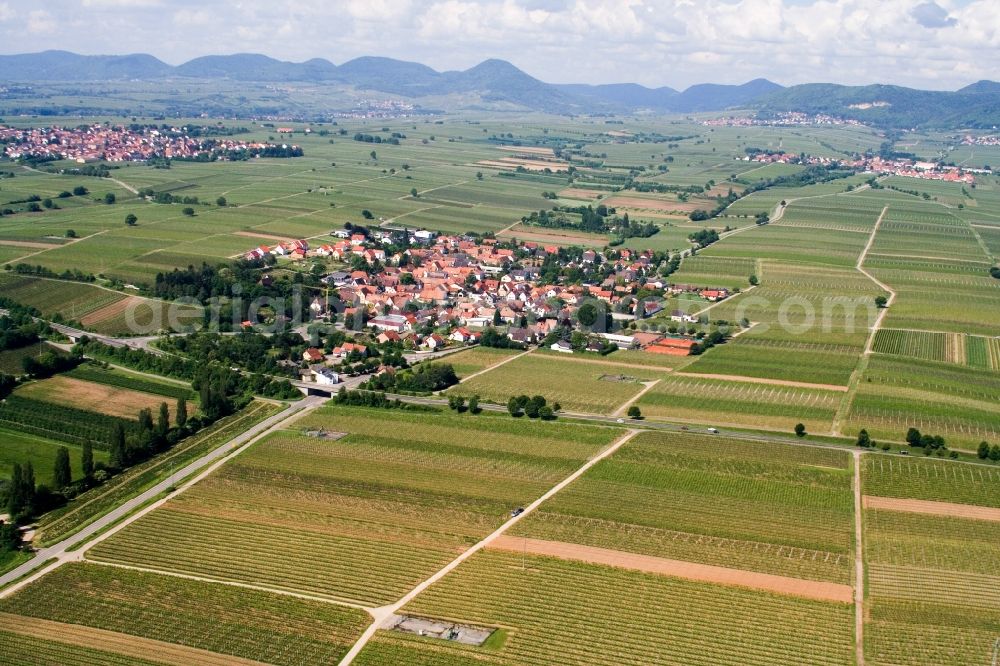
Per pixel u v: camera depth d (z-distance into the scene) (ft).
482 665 539.29
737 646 557.33
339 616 587.68
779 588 617.21
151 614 591.37
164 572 638.94
